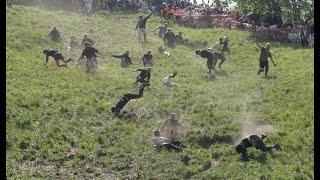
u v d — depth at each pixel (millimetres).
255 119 27141
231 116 27375
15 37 39219
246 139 22969
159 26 54812
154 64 39406
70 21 49469
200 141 24516
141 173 21281
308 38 48969
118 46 43844
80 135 24844
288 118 27328
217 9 59875
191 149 23547
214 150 23250
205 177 20828
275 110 28344
